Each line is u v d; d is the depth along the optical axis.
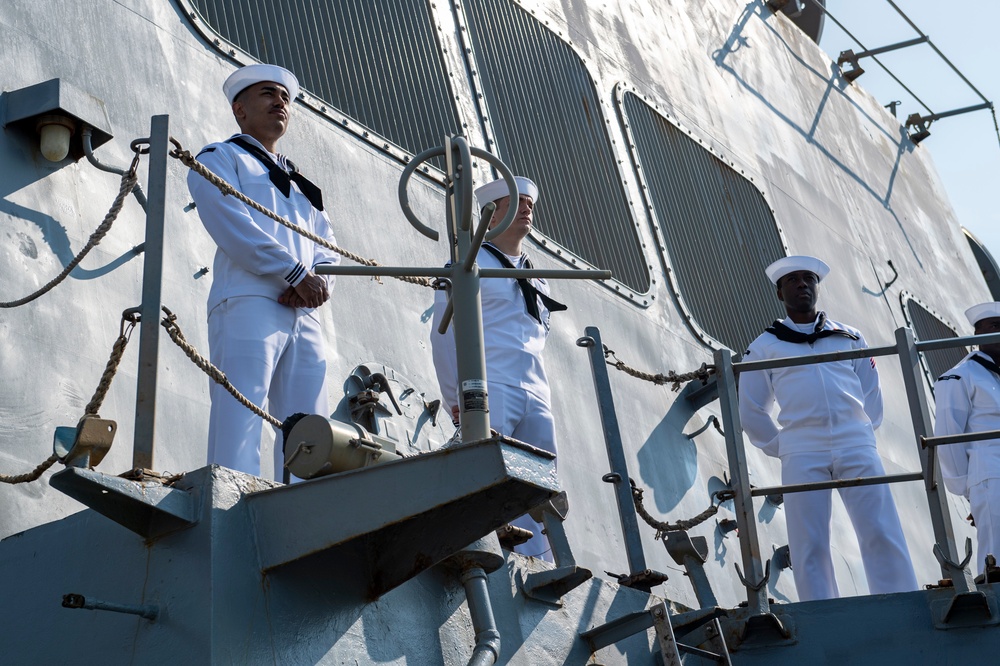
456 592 3.46
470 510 2.97
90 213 4.74
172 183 5.06
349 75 6.31
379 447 3.15
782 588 7.25
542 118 7.60
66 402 4.27
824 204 10.83
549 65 7.95
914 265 11.98
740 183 9.56
